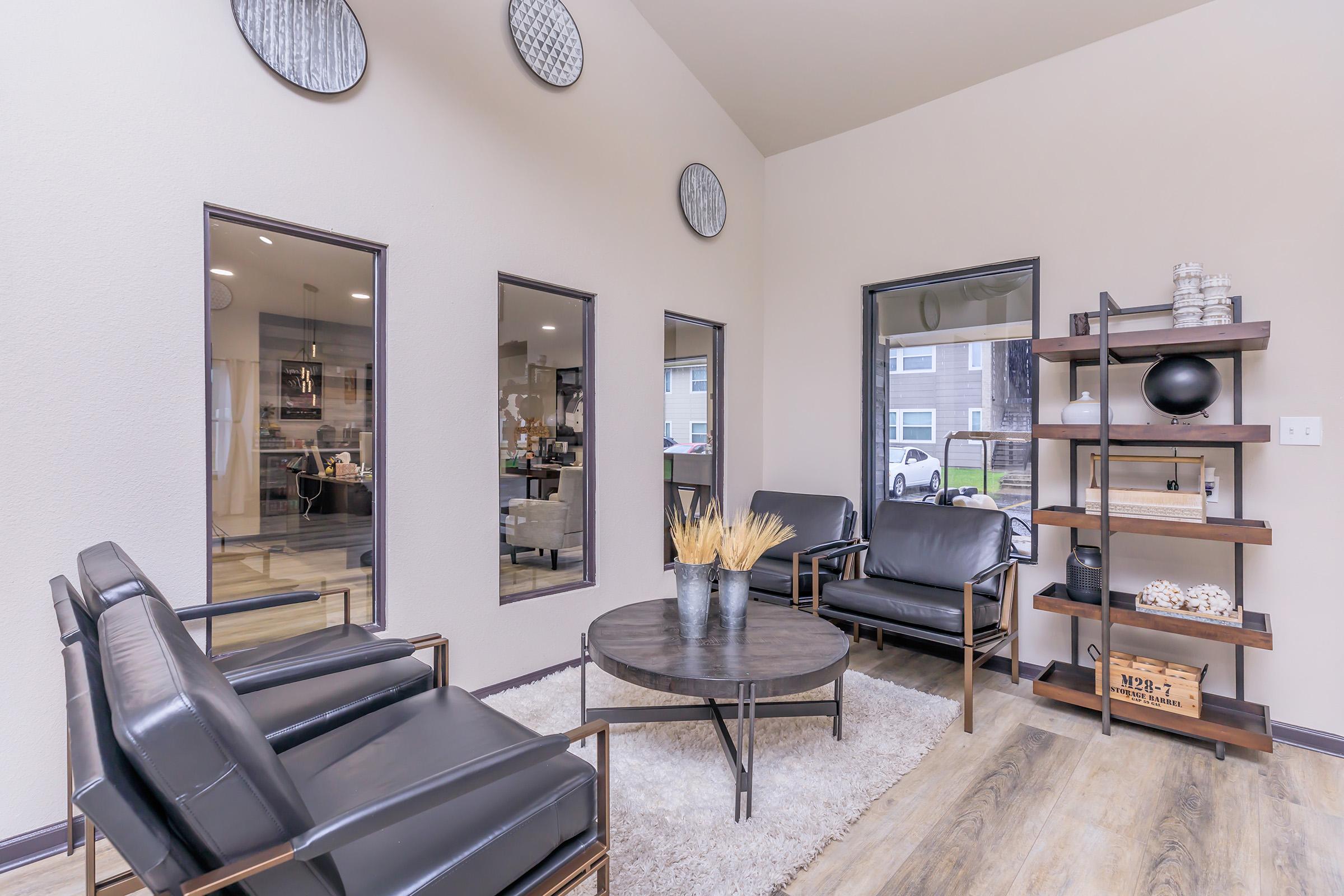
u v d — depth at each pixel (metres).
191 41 1.93
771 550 3.76
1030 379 3.13
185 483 1.95
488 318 2.68
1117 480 2.86
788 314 4.09
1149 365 2.76
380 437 2.39
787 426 4.09
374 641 1.79
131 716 0.80
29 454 1.69
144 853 0.79
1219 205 2.58
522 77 2.80
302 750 1.43
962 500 3.38
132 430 1.85
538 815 1.21
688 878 1.60
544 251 2.88
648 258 3.39
